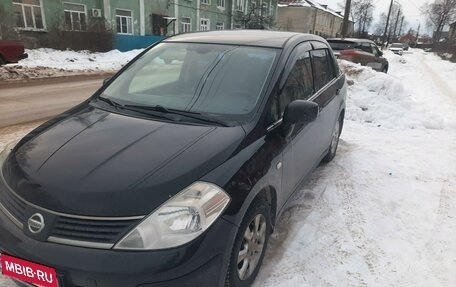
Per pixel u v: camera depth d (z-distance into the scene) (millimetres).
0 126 6129
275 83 2842
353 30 75250
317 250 3010
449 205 3887
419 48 83312
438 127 6938
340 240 3164
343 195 3990
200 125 2527
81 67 15984
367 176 4516
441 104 9711
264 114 2639
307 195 3959
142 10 25266
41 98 8898
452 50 38500
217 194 2006
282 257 2895
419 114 7336
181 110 2752
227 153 2229
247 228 2307
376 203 3852
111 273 1763
